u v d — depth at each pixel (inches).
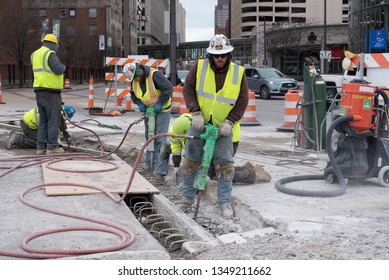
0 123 537.0
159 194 253.3
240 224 224.2
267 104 1002.1
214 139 215.9
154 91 303.3
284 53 2849.4
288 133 514.3
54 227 193.9
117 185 258.8
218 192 233.9
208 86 214.5
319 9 5295.3
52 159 326.3
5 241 177.6
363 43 2048.5
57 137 348.5
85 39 2746.1
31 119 387.5
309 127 381.1
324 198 243.0
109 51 3169.3
